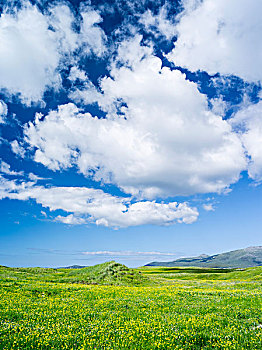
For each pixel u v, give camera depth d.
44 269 73.06
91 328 14.27
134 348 11.21
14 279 43.19
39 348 11.46
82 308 20.09
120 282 53.12
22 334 12.96
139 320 16.02
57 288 32.41
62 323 15.32
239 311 18.47
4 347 11.22
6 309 18.88
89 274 58.91
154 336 12.66
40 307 20.27
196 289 37.81
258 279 69.31
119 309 20.11
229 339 12.43
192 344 11.85
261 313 17.89
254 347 11.32
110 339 12.32
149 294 28.91
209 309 19.48
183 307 20.73
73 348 11.26
